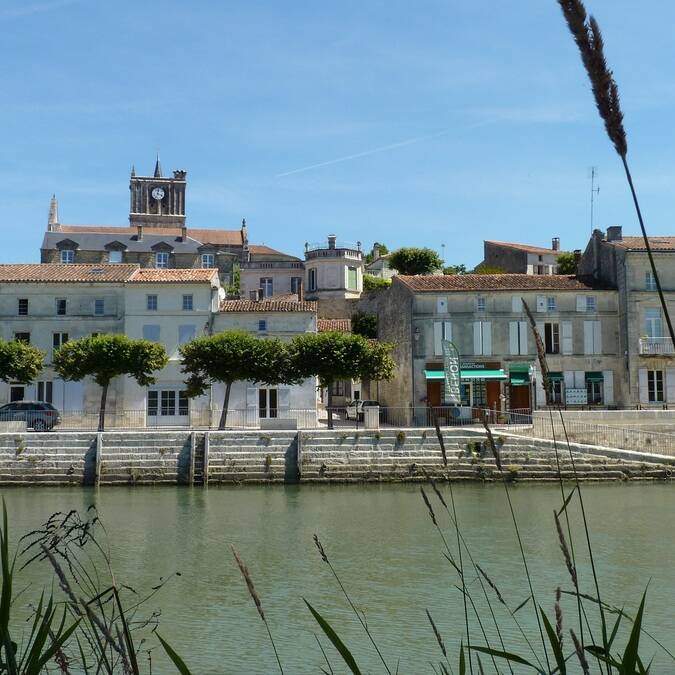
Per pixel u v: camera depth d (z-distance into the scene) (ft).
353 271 291.58
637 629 14.33
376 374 162.81
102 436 138.82
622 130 12.25
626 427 146.61
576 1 11.97
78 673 38.47
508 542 89.56
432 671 50.70
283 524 101.40
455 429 140.67
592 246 199.72
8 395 183.21
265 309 192.03
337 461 139.03
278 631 59.36
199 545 88.74
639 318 180.24
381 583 72.95
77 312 188.55
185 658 53.26
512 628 59.82
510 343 183.42
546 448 139.54
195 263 321.73
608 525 98.68
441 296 184.14
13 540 88.89
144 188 454.40
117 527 99.25
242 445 139.64
